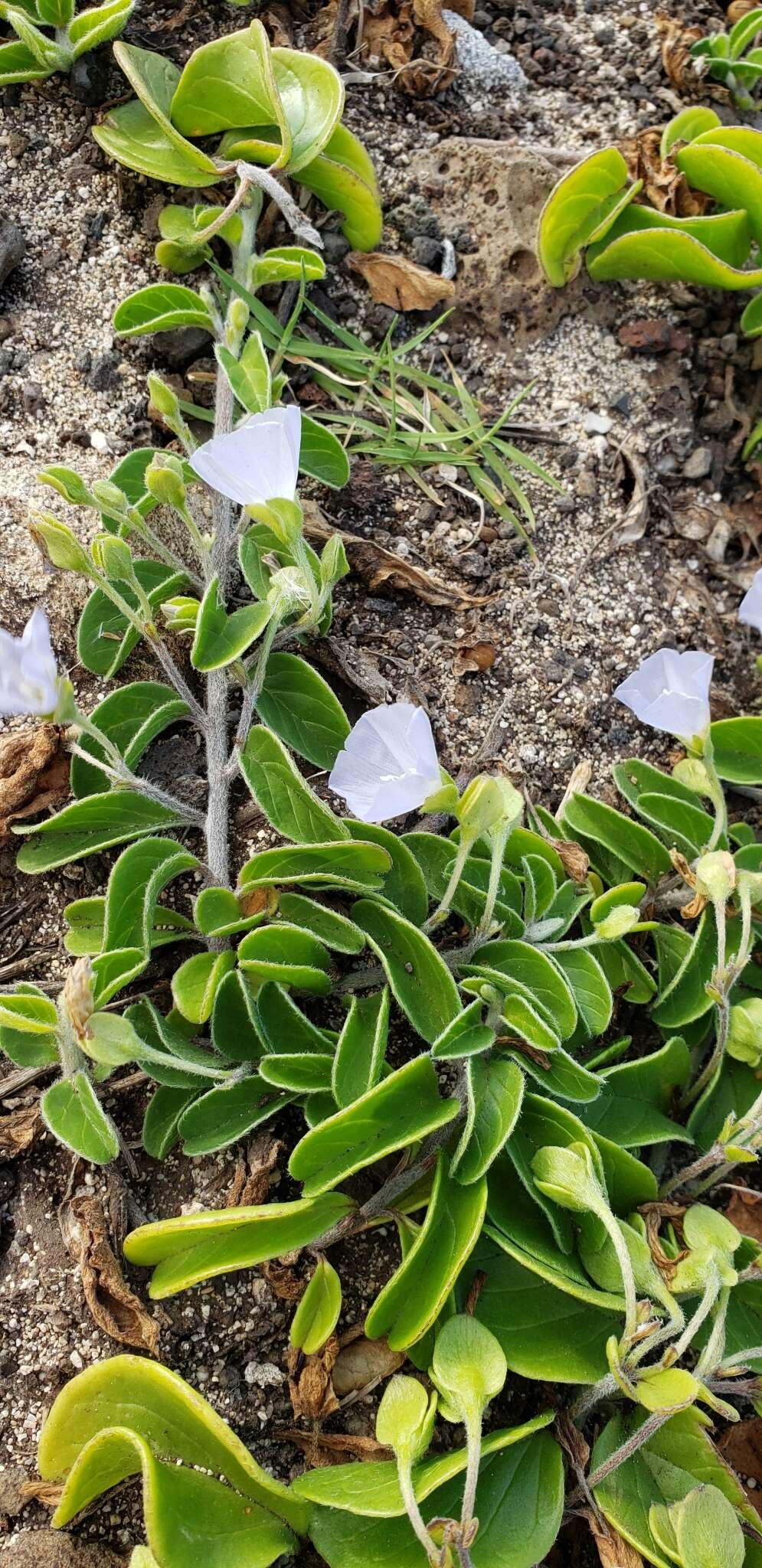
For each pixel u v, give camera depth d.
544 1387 0.20
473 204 0.28
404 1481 0.15
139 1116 0.21
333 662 0.24
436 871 0.22
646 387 0.28
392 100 0.29
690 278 0.28
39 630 0.18
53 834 0.21
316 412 0.26
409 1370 0.19
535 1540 0.17
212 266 0.25
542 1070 0.20
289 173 0.25
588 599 0.26
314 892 0.21
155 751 0.23
